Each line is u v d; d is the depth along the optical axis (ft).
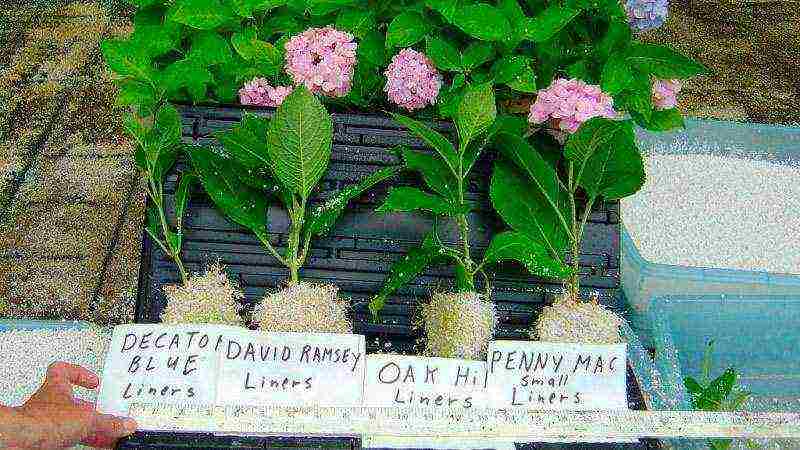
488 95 3.92
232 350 3.79
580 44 5.39
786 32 10.45
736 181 6.42
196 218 4.34
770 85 9.41
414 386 3.84
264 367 3.79
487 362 3.88
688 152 6.78
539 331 4.11
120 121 8.10
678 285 5.01
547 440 3.67
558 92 4.43
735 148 6.75
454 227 4.38
